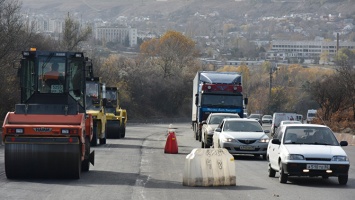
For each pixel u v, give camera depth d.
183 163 47.19
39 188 32.09
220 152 34.53
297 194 31.41
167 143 56.81
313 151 35.47
